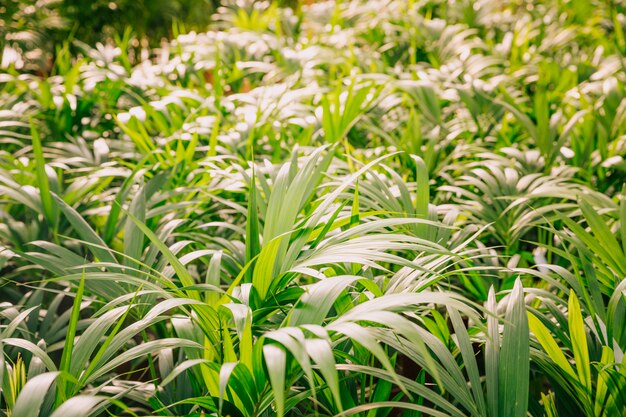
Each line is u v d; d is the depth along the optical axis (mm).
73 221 1763
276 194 1537
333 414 1441
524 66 3635
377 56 4094
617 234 1991
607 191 2445
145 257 1746
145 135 2496
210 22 6879
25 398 1146
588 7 4602
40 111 2969
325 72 3906
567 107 3020
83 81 3443
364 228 1471
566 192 1960
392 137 2703
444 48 3990
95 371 1354
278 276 1382
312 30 4824
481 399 1357
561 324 1560
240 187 2143
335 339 1428
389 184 2180
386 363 1118
